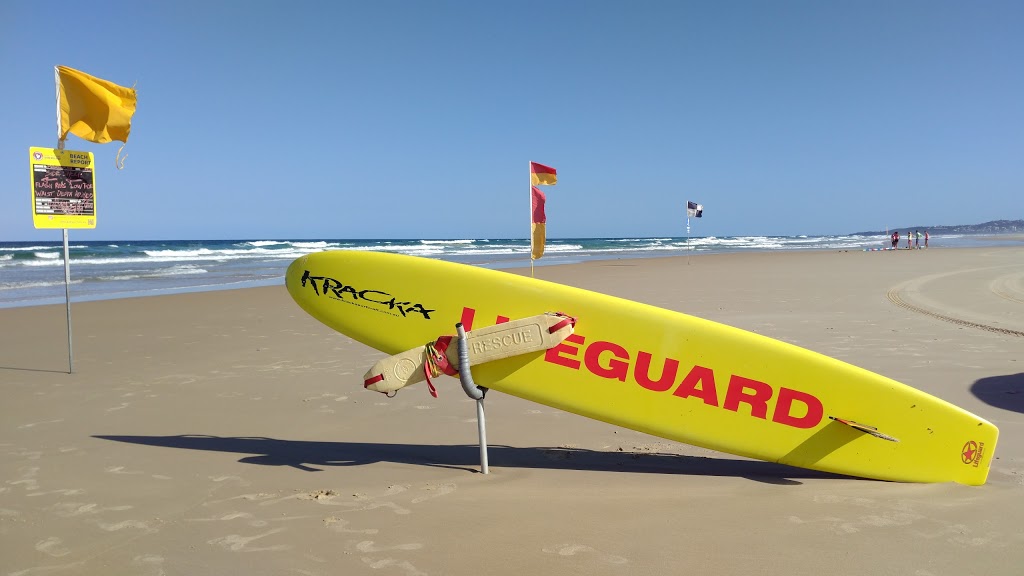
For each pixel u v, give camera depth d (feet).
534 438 12.25
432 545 7.11
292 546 7.16
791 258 88.28
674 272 60.95
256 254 112.06
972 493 8.77
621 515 7.92
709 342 9.88
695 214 73.87
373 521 7.83
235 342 23.40
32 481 9.53
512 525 7.64
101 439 11.93
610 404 10.02
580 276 57.52
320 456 10.95
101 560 6.91
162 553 7.06
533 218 25.08
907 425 9.37
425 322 10.51
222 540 7.35
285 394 15.80
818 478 9.67
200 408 14.47
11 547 7.26
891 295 36.01
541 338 9.73
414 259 10.84
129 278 57.00
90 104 17.70
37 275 59.82
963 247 133.39
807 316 28.02
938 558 6.64
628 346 10.00
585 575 6.37
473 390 9.66
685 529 7.46
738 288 42.11
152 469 10.12
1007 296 34.53
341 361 19.95
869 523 7.59
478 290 10.43
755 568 6.47
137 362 19.75
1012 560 6.57
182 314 31.22
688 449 11.53
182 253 110.42
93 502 8.64
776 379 9.71
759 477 9.70
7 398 15.26
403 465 10.40
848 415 9.53
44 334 25.12
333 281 11.00
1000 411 13.37
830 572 6.37
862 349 20.25
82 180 18.31
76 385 16.67
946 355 19.16
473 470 10.12
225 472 9.97
